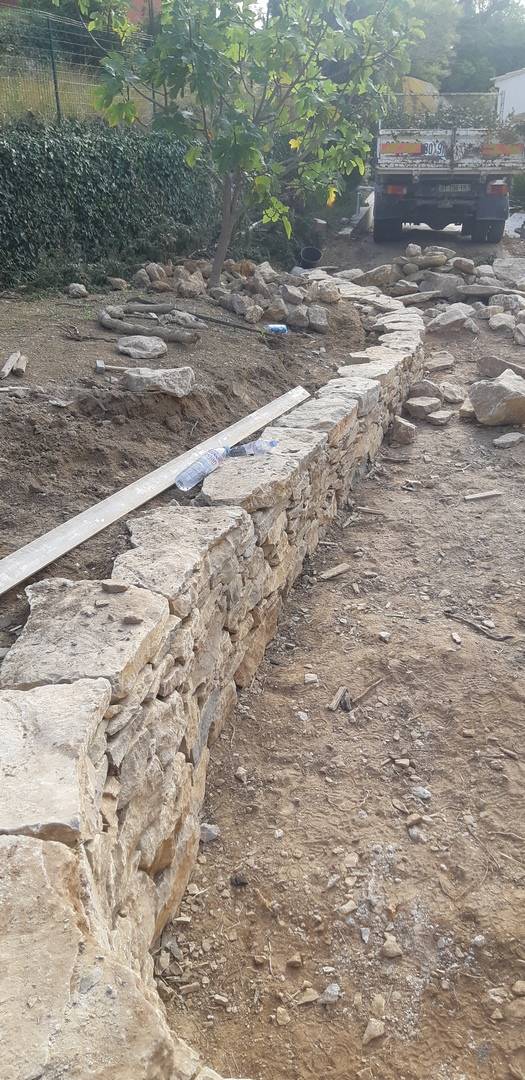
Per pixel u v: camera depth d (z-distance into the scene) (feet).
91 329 24.27
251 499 14.06
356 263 50.19
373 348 27.84
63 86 42.88
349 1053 8.50
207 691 11.80
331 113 28.48
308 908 10.03
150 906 8.83
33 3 45.88
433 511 20.26
